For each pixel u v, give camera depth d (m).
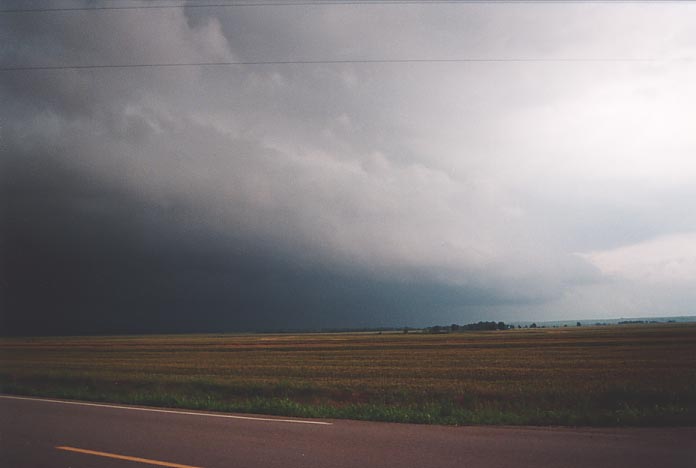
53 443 8.98
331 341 106.56
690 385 19.17
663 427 10.53
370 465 7.30
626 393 16.45
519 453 7.99
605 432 9.85
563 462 7.45
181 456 7.90
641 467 7.16
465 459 7.63
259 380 24.27
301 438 9.18
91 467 7.39
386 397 18.30
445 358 44.62
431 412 12.55
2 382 23.67
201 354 59.78
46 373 26.80
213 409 13.88
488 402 16.42
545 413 12.22
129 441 9.05
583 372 28.50
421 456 7.81
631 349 52.31
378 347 72.56
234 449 8.34
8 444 8.93
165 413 12.46
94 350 74.31
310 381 24.17
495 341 83.44
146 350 73.19
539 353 49.44
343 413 12.55
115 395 17.02
